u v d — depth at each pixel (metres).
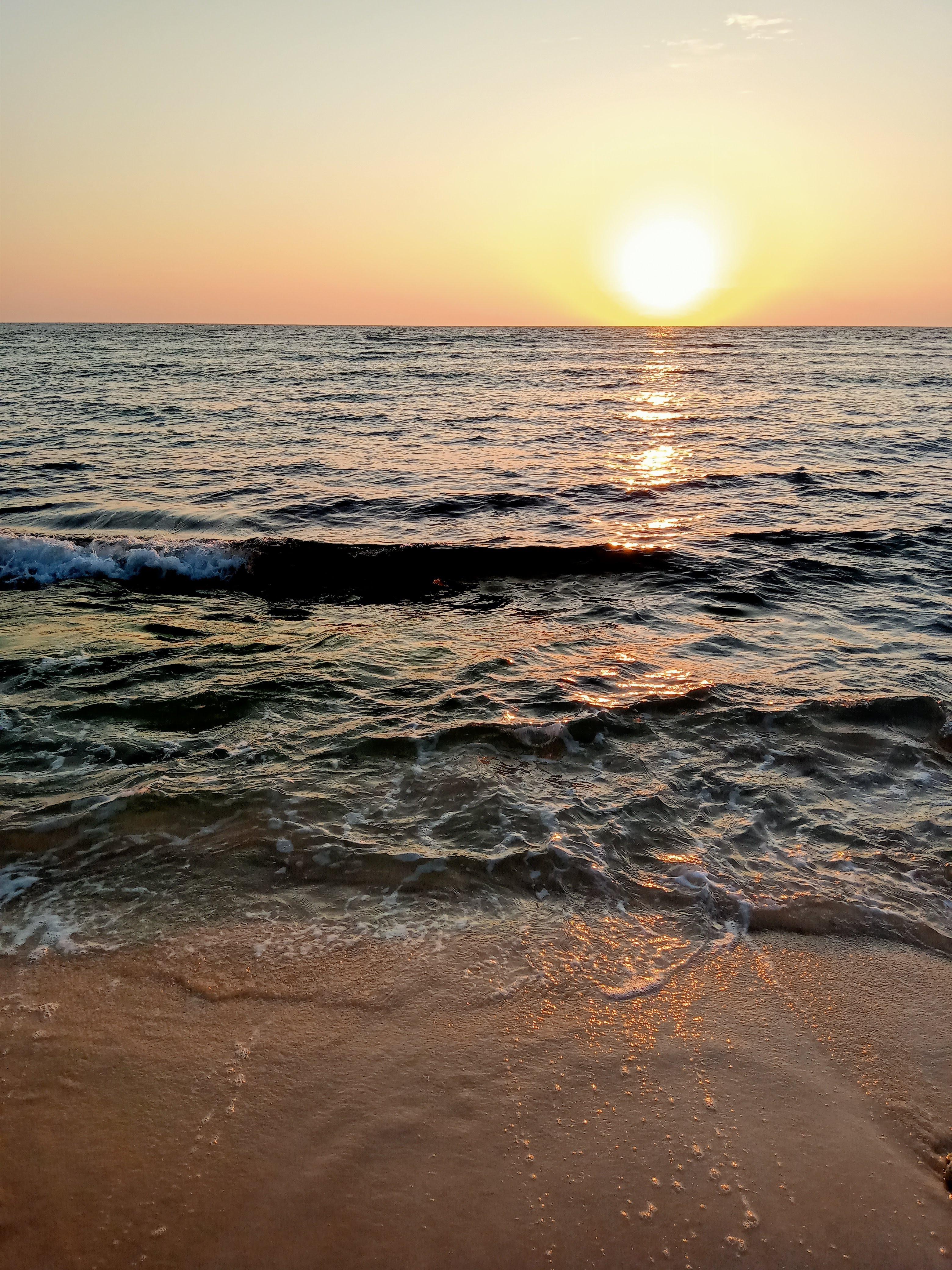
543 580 9.55
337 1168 2.58
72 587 9.38
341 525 11.81
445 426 21.58
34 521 11.92
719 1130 2.74
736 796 4.88
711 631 7.81
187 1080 2.88
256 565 9.87
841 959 3.58
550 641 7.51
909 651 7.24
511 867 4.12
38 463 15.87
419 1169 2.58
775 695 6.24
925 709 5.97
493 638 7.57
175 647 7.30
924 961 3.58
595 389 32.78
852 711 5.94
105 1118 2.73
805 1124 2.78
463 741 5.43
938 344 82.50
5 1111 2.74
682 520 12.15
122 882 3.96
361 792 4.81
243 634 7.71
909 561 10.07
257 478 14.73
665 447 18.69
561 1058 3.02
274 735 5.52
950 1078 2.98
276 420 22.16
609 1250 2.37
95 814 4.50
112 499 13.07
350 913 3.79
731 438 19.95
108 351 57.00
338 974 3.41
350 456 16.97
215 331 116.75
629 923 3.78
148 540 10.37
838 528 11.59
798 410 25.75
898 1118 2.81
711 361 53.91
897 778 5.14
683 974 3.47
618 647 7.32
